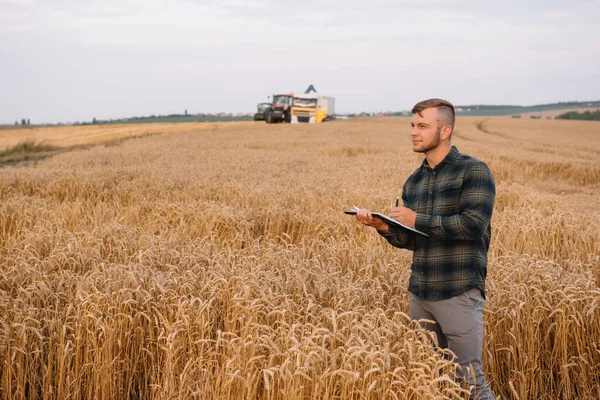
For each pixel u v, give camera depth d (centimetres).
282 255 572
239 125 6372
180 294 439
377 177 1504
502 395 441
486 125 6862
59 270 503
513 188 1362
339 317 372
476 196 342
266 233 821
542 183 1977
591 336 450
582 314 450
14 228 816
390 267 552
